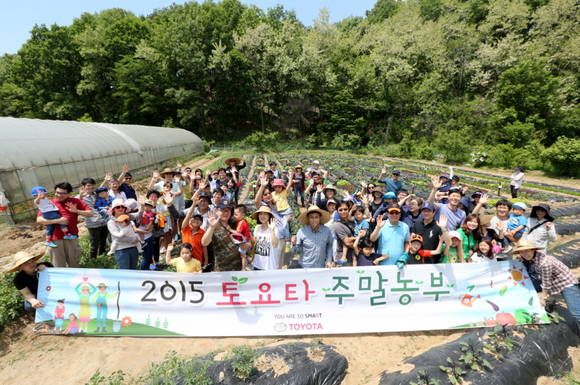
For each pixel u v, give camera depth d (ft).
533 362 14.57
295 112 169.48
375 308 17.67
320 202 28.94
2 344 16.83
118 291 17.30
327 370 13.94
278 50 154.51
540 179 76.38
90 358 15.81
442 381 12.73
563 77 123.13
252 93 161.27
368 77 162.30
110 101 159.74
